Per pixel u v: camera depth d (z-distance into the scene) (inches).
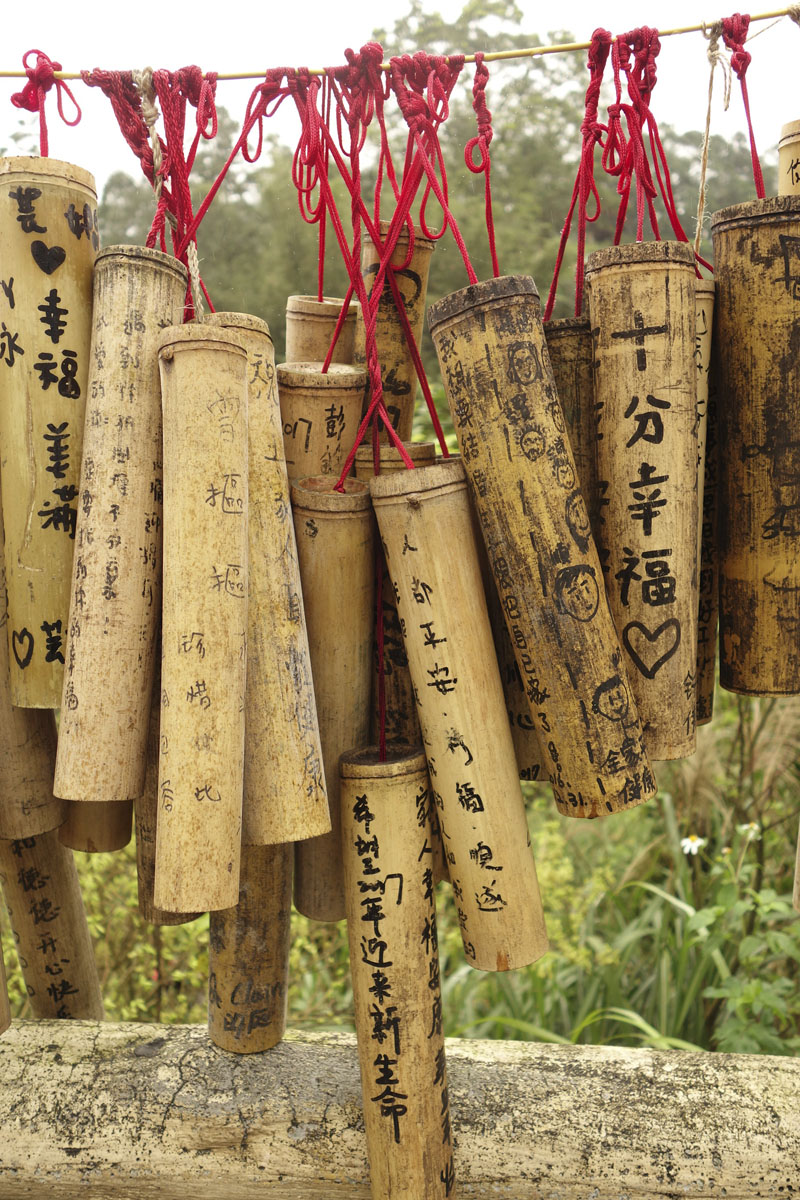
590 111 38.7
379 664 39.4
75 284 37.0
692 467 36.9
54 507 37.2
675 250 35.6
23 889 52.5
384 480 36.9
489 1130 46.6
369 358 37.8
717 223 39.5
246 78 38.7
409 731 43.1
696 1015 86.4
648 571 36.7
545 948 38.9
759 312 38.1
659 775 107.6
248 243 134.0
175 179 39.0
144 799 41.4
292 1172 46.2
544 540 35.1
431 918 40.0
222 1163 46.3
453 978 92.3
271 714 35.8
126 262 35.8
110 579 35.0
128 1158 46.4
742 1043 73.4
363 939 39.1
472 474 36.2
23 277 36.5
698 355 39.3
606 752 35.5
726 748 110.2
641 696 37.3
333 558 39.7
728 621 41.1
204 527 33.0
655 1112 47.0
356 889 39.1
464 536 37.1
